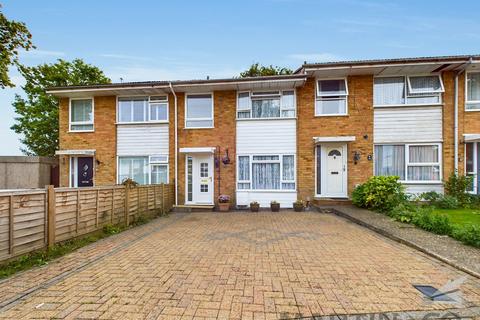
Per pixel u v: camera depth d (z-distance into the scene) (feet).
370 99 34.17
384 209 28.48
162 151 37.73
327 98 35.12
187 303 9.74
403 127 33.78
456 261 13.43
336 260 14.44
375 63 31.48
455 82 32.96
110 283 11.53
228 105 36.65
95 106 38.60
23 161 39.09
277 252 16.03
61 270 13.15
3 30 25.18
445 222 19.26
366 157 34.14
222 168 36.55
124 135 38.32
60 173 38.99
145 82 35.45
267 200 35.70
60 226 16.87
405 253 15.56
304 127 35.27
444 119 33.09
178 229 23.40
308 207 34.40
